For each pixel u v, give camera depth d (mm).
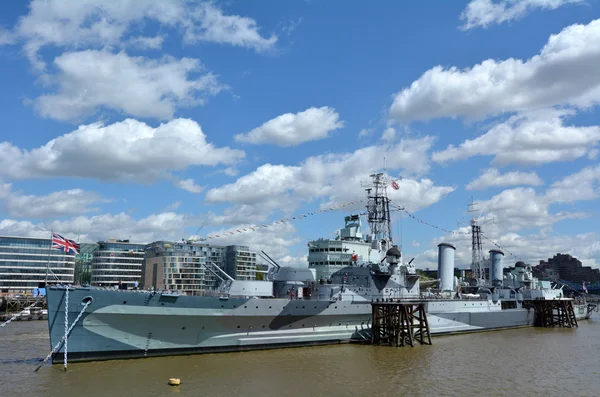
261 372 30172
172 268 115625
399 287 47562
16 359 34781
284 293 43094
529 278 76625
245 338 36219
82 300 30094
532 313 67438
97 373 28500
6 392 24938
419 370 31922
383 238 53062
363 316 43312
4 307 86562
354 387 27203
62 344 29859
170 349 33188
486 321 57406
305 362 33469
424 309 44938
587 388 27672
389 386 27594
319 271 47125
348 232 51344
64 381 26891
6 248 103938
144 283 119750
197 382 27344
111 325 30938
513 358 37125
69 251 34031
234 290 38375
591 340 49375
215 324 34469
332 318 40969
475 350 40844
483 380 29391
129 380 27297
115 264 121500
